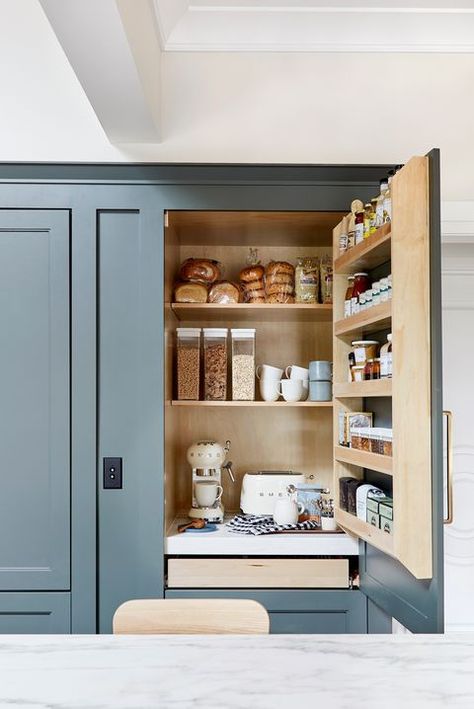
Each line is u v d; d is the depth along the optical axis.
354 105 2.33
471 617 2.84
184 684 1.17
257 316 2.69
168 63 2.32
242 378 2.55
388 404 2.08
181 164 2.30
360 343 2.04
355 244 2.09
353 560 2.40
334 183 2.30
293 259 2.85
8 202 2.29
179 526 2.45
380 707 1.07
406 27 2.32
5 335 2.29
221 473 2.77
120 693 1.13
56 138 2.30
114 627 1.66
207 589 2.25
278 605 2.25
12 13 2.33
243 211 2.31
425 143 2.33
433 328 1.68
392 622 2.30
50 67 2.32
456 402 2.88
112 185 2.30
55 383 2.27
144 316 2.28
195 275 2.58
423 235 1.69
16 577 2.24
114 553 2.25
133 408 2.27
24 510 2.25
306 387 2.58
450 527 2.87
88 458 2.25
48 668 1.25
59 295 2.28
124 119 2.11
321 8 2.28
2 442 2.27
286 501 2.44
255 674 1.22
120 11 1.55
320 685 1.17
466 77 2.34
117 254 2.30
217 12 2.28
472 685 1.17
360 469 2.30
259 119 2.32
